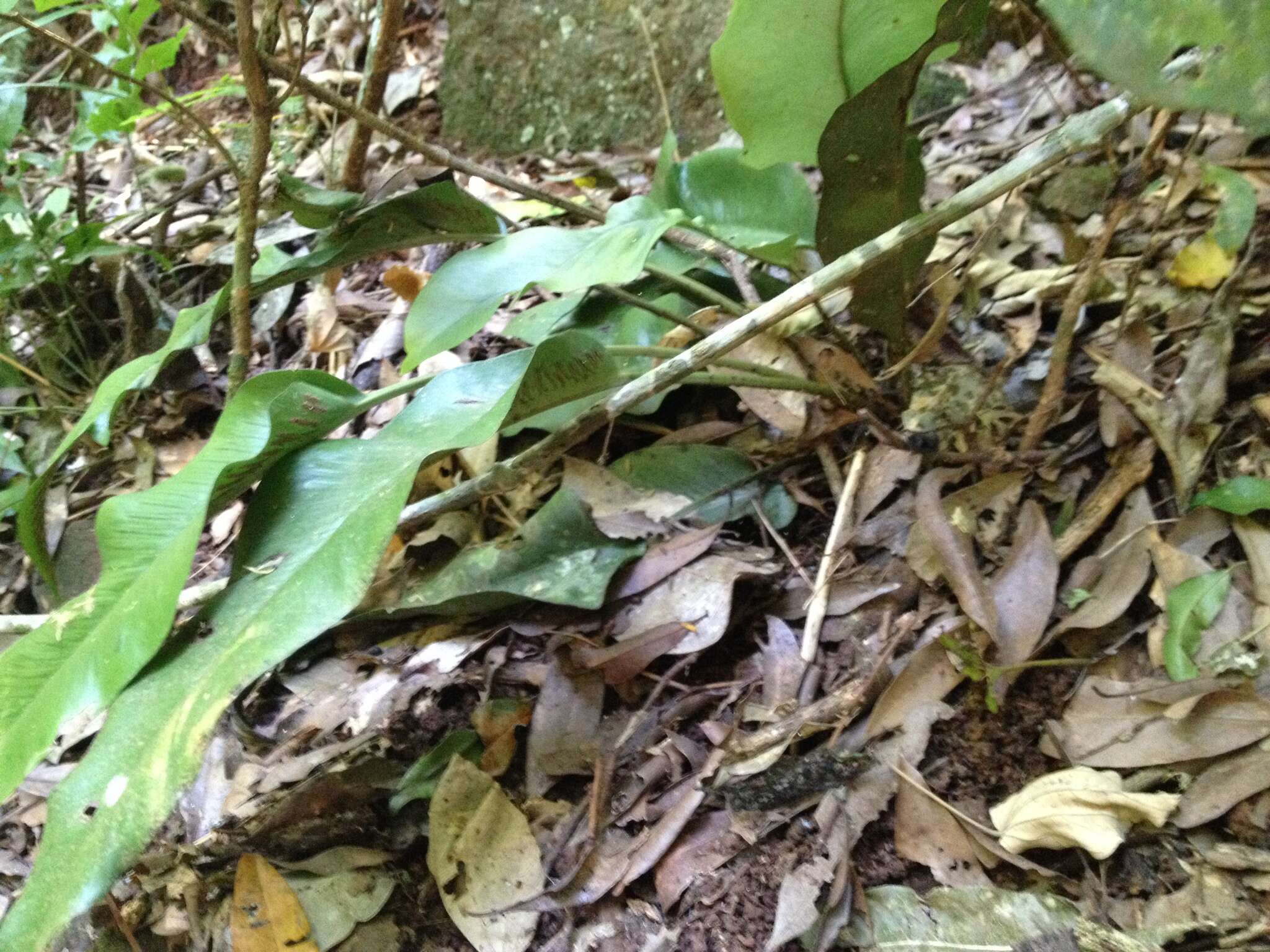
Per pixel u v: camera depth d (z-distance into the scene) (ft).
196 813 1.93
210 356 2.93
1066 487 1.96
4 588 2.54
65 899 1.44
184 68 4.36
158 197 3.58
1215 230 2.11
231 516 2.56
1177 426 1.89
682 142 3.39
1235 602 1.72
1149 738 1.64
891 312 2.02
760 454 2.21
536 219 3.03
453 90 3.65
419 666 2.05
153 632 1.63
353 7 3.83
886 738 1.74
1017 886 1.59
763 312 1.77
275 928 1.73
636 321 2.31
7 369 2.82
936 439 2.08
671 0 3.27
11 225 3.17
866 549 2.01
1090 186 2.42
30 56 4.15
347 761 1.92
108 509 1.79
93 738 2.16
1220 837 1.56
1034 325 2.19
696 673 1.95
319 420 1.87
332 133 3.53
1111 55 1.26
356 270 3.11
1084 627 1.77
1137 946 1.47
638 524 2.09
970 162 2.69
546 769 1.85
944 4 1.67
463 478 2.36
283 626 1.58
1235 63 1.20
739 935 1.61
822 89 1.88
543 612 2.07
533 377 1.78
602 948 1.65
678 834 1.71
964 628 1.80
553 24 3.44
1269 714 1.58
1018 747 1.70
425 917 1.75
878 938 1.57
